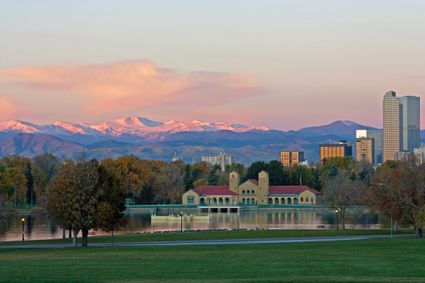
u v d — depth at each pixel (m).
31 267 95.88
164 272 88.12
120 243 155.88
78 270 91.00
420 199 167.75
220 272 87.88
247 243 146.88
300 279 77.94
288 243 143.00
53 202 151.88
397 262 96.94
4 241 171.00
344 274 84.81
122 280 79.56
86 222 149.62
